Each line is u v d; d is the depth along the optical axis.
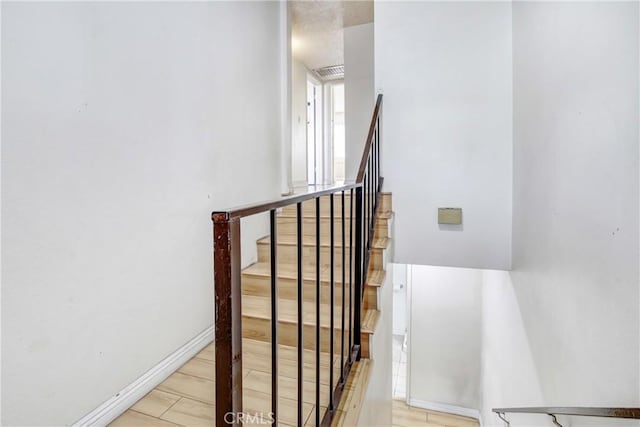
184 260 1.87
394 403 4.52
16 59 1.10
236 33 2.35
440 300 4.32
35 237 1.17
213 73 2.10
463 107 2.74
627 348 0.99
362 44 4.38
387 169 2.94
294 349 2.00
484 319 3.82
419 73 2.85
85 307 1.34
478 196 2.72
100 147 1.38
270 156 2.86
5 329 1.09
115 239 1.46
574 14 1.37
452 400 4.30
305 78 5.53
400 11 2.89
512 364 2.51
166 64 1.72
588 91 1.24
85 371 1.34
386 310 2.57
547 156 1.72
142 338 1.60
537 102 1.89
